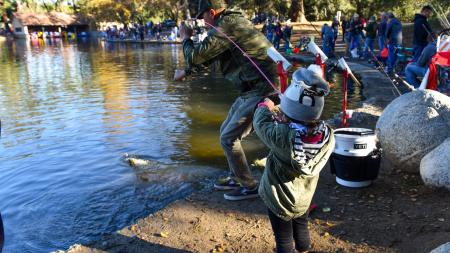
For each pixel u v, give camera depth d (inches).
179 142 269.0
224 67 156.7
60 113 362.0
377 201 161.0
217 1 147.7
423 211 151.2
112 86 506.9
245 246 134.2
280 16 1411.2
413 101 186.7
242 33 145.8
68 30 3016.7
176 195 189.8
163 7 1946.4
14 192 200.8
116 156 245.6
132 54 1050.7
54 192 199.0
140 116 341.1
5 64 852.6
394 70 477.1
